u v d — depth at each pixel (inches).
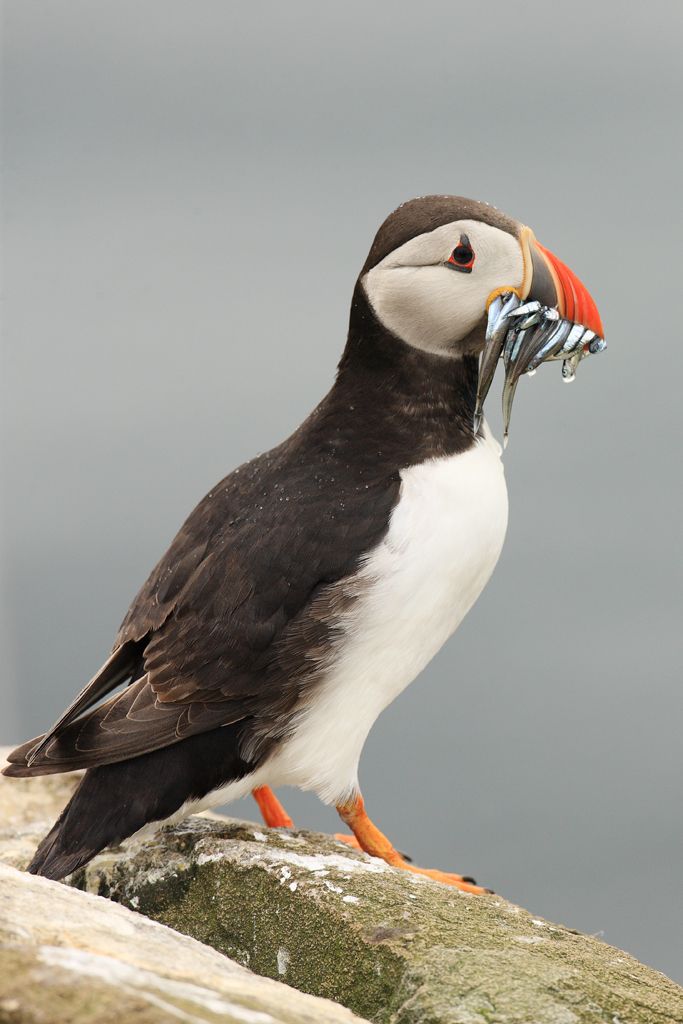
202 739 249.0
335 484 262.7
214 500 270.2
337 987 212.5
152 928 176.4
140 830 254.5
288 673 251.0
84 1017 134.3
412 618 257.3
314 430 276.5
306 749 256.5
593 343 271.9
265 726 251.4
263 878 233.1
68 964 145.6
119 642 262.1
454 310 265.9
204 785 250.1
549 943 212.2
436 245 264.4
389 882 230.7
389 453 267.9
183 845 253.0
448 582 261.1
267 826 278.7
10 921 162.6
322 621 251.9
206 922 238.8
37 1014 134.5
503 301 264.4
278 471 269.9
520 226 269.7
